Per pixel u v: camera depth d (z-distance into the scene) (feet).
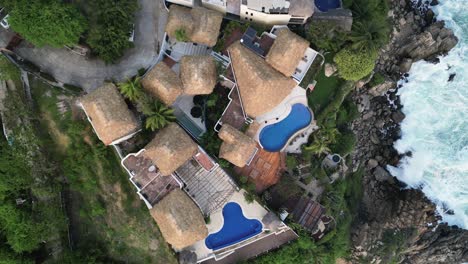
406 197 198.39
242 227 155.84
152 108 139.54
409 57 189.16
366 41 146.10
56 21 127.54
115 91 138.21
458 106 195.52
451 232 200.85
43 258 153.17
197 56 144.25
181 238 137.39
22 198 146.51
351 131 177.27
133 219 150.61
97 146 143.43
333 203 160.97
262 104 147.13
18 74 139.03
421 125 196.34
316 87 160.66
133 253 153.38
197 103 153.48
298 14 143.54
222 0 148.77
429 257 205.36
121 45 143.02
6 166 139.03
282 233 156.25
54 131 145.89
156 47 152.35
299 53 144.15
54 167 145.48
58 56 147.43
